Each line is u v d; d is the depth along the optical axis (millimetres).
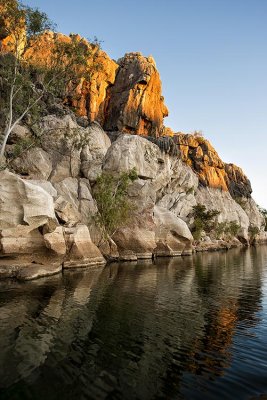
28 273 28703
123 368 10773
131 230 55656
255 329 15445
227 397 9023
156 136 107312
